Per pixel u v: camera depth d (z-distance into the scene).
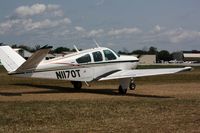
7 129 10.07
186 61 138.25
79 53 20.33
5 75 36.97
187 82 28.73
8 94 19.34
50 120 11.27
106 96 18.62
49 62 19.22
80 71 20.16
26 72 18.64
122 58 21.77
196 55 138.75
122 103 14.80
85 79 20.39
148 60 120.44
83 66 20.20
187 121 11.10
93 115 12.09
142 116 11.94
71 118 11.59
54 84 26.08
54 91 21.19
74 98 17.55
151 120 11.30
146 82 28.72
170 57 141.62
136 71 19.98
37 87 23.55
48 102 15.26
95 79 20.56
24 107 13.64
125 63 21.80
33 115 12.00
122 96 18.64
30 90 21.69
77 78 20.14
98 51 20.89
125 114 12.29
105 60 20.97
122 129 10.09
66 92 20.69
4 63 19.47
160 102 15.16
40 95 18.92
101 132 9.77
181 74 39.25
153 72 19.44
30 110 12.95
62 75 19.64
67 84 26.16
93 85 25.47
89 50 20.77
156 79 31.80
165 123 10.83
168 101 15.57
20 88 22.86
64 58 19.77
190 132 9.71
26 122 10.96
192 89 22.64
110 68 21.16
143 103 14.81
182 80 30.78
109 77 20.12
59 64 19.44
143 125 10.57
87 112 12.59
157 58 138.12
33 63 18.45
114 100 16.23
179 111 12.89
